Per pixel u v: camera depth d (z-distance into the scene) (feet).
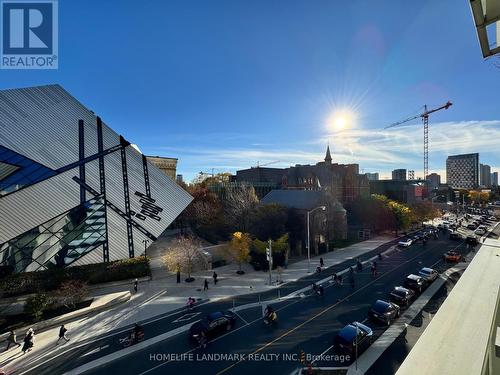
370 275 111.14
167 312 79.82
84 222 107.76
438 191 475.72
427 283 97.45
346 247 166.71
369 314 72.79
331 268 123.34
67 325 72.23
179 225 211.61
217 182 310.65
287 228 160.45
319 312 77.97
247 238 123.03
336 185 270.46
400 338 64.28
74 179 115.14
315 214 161.89
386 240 187.21
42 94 131.44
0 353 59.88
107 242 109.29
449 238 182.19
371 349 60.18
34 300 72.43
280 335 66.28
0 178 100.27
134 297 90.63
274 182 347.56
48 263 96.07
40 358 58.39
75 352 60.49
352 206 243.81
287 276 112.27
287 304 84.12
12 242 91.25
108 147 133.90
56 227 100.83
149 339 65.62
